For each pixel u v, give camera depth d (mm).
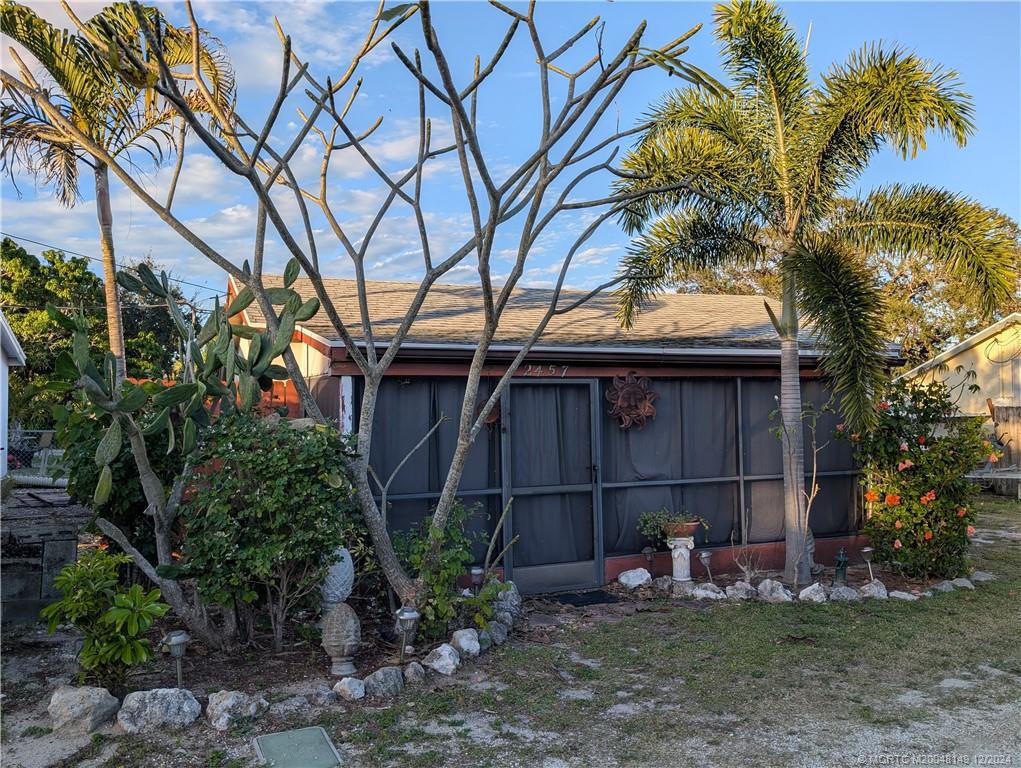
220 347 6145
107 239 9820
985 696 5281
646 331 9750
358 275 6613
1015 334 18000
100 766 4156
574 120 5855
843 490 10156
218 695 4785
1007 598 7977
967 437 8852
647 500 9062
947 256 8062
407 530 7852
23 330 24203
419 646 6199
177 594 5840
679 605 7754
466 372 8148
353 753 4340
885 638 6566
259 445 5762
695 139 8492
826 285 7762
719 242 9000
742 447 9508
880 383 7613
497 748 4426
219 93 8258
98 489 5445
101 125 8672
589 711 4992
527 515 8406
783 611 7457
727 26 8430
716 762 4273
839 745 4500
